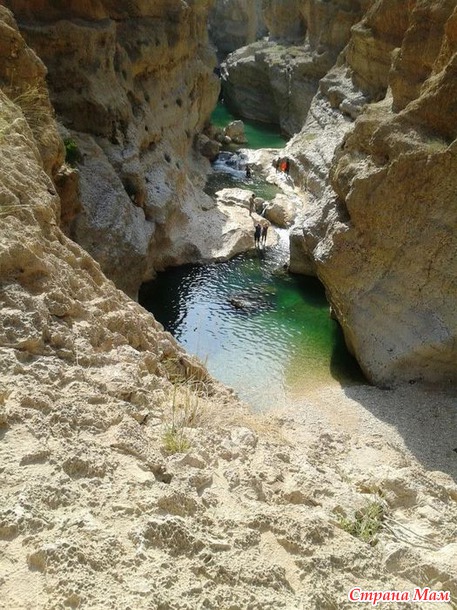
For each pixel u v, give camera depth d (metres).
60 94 20.28
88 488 4.25
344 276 15.39
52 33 19.81
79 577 3.42
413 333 14.05
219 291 20.22
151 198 21.78
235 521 4.35
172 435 5.41
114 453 4.77
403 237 14.24
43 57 20.03
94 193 18.48
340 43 34.41
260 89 42.78
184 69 29.42
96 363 6.38
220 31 54.09
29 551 3.58
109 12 23.28
